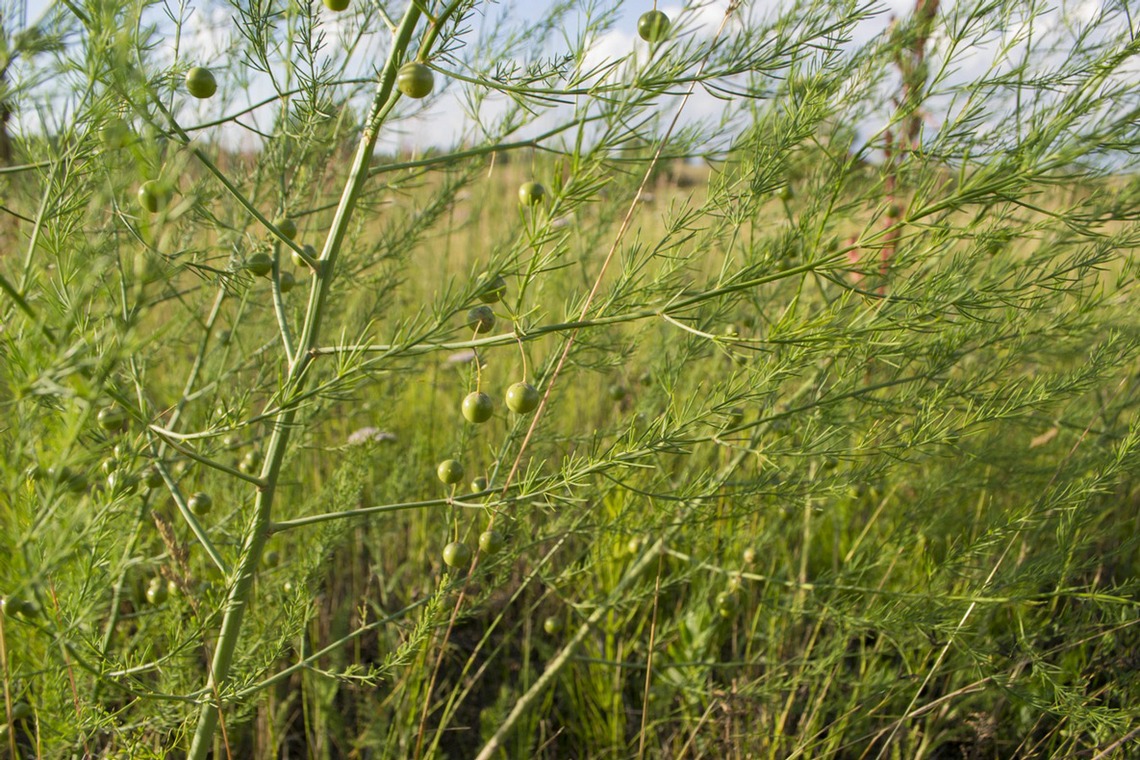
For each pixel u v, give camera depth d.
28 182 2.05
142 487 1.92
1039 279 1.64
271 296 2.74
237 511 2.26
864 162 2.03
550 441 2.28
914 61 1.92
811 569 3.07
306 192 2.34
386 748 2.33
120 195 1.23
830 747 2.27
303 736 2.84
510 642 3.15
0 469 1.20
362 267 2.50
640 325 2.49
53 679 1.65
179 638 1.77
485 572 2.04
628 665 2.35
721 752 2.45
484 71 1.68
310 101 1.72
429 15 1.38
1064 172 1.42
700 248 1.94
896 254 1.56
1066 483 2.09
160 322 3.02
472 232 4.53
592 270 3.07
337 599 3.10
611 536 2.50
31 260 1.25
